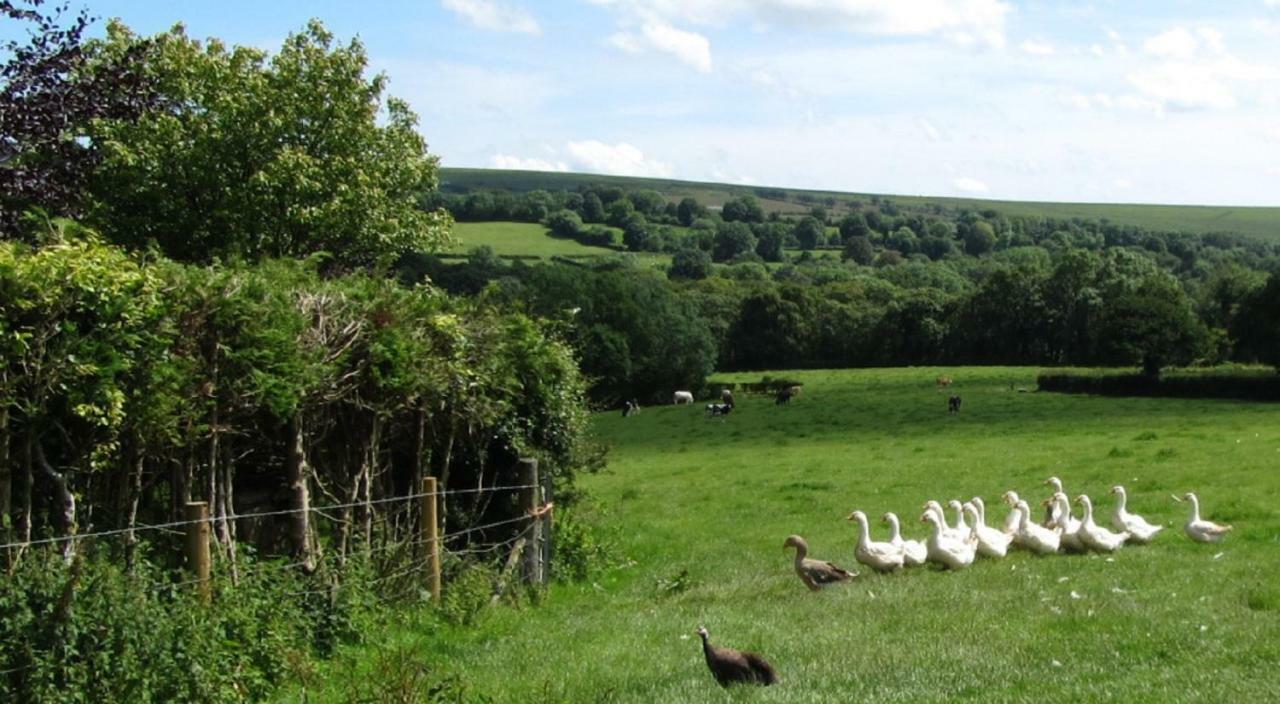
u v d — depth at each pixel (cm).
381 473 1581
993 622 1377
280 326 1330
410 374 1509
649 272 11769
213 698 1072
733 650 1138
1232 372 7744
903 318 12131
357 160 3650
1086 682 1060
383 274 1728
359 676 1204
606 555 2183
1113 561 1873
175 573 1205
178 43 3475
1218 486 2883
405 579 1506
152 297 1168
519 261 11900
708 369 9988
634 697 1089
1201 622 1319
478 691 1115
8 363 1062
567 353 2012
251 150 3491
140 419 1154
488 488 1806
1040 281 11819
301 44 3678
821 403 7919
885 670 1144
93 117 2034
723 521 2934
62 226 1385
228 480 1329
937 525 1880
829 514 2936
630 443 6219
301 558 1372
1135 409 6266
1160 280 9150
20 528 1112
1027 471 3553
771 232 19538
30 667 975
